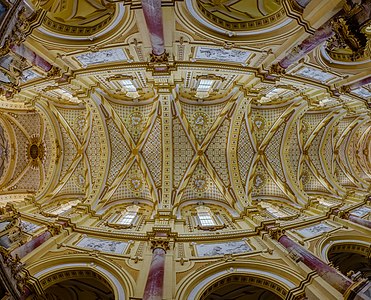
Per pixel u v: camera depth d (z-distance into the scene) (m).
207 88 17.12
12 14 7.08
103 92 17.38
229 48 11.19
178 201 17.08
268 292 11.68
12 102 17.61
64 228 12.56
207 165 18.27
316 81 14.59
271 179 18.98
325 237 12.39
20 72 9.23
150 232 12.55
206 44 11.00
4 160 19.41
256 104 18.77
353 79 13.95
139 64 12.39
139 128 18.48
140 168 18.22
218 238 12.67
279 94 17.88
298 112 18.66
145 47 11.16
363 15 7.41
